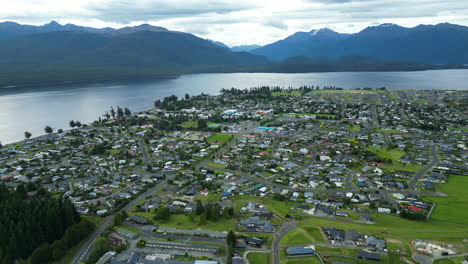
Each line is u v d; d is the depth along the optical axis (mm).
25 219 143375
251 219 160625
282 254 130125
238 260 123062
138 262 124562
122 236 148750
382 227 154875
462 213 173750
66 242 139250
